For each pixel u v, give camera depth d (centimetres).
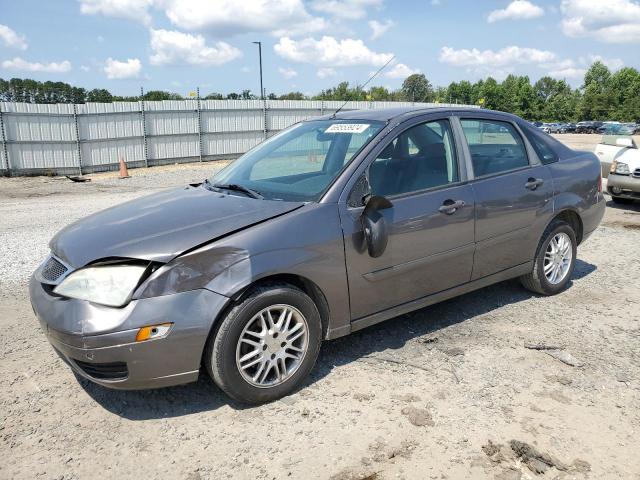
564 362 375
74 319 291
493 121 454
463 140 425
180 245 300
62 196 1385
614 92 11456
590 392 337
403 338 415
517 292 516
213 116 2412
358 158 367
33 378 362
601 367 368
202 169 2150
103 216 369
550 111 11850
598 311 469
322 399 331
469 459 275
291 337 333
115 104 2136
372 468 269
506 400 328
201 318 295
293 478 262
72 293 300
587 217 512
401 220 369
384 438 292
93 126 2088
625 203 1058
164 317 289
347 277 347
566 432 296
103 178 1884
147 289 289
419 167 395
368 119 412
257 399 321
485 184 424
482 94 11681
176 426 307
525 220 454
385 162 378
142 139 2238
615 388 341
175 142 2336
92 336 285
